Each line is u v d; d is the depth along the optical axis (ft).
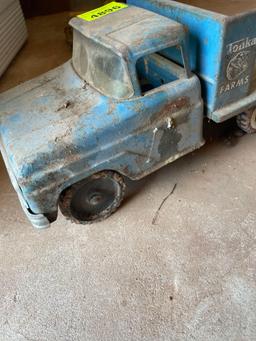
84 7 1.81
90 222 0.72
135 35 0.59
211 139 0.90
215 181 0.79
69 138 0.58
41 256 0.69
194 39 0.66
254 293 0.59
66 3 1.79
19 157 0.57
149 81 0.78
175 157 0.72
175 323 0.57
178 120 0.67
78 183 0.64
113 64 0.59
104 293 0.62
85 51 0.66
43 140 0.59
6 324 0.59
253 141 0.88
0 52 1.30
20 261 0.68
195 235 0.69
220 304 0.58
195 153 0.87
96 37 0.61
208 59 0.65
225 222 0.71
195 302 0.59
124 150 0.63
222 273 0.63
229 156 0.85
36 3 1.77
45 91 0.70
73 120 0.61
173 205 0.75
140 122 0.62
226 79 0.67
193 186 0.79
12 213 0.78
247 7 1.06
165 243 0.68
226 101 0.71
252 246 0.66
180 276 0.63
